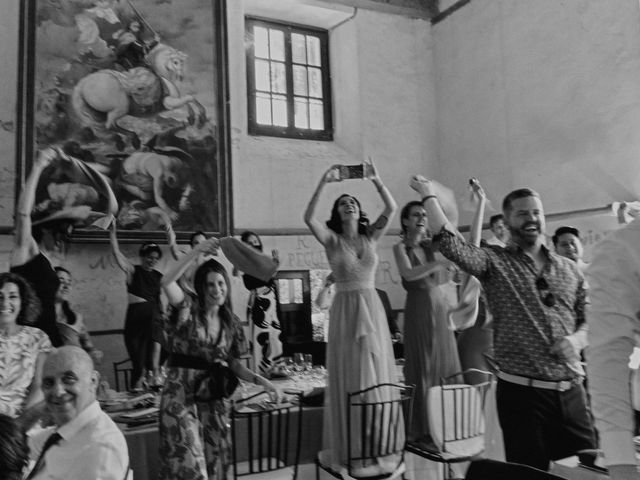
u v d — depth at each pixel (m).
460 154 8.17
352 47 8.14
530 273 2.68
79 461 1.82
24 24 6.05
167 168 6.58
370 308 3.66
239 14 7.44
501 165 7.48
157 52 6.67
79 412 1.88
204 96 6.88
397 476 3.55
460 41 8.18
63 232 5.97
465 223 7.93
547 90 6.84
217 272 3.06
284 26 8.12
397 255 4.27
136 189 6.39
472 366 4.63
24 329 2.84
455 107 8.27
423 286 4.22
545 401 2.57
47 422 2.93
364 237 3.82
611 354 1.41
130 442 2.94
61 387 1.86
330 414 3.54
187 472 2.86
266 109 7.86
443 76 8.48
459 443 3.70
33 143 5.99
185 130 6.73
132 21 6.57
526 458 2.59
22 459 1.75
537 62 6.97
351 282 3.67
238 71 7.38
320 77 8.34
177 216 6.57
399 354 5.88
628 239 1.43
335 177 3.88
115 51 6.46
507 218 2.79
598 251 1.49
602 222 6.16
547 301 2.62
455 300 4.87
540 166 6.92
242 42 7.43
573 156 6.51
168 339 3.03
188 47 6.84
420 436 4.05
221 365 3.00
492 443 3.43
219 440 3.05
